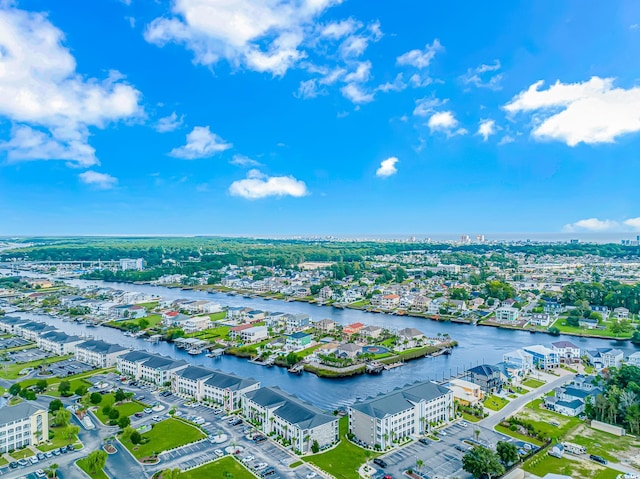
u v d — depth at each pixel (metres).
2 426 144.12
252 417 169.00
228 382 187.75
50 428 163.00
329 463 136.50
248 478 127.12
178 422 167.25
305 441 143.12
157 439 152.75
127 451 144.25
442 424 165.75
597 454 142.00
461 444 149.00
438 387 173.75
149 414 175.75
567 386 198.12
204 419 170.12
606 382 197.62
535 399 191.88
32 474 129.75
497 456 129.50
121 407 183.38
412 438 153.62
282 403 162.62
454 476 128.12
